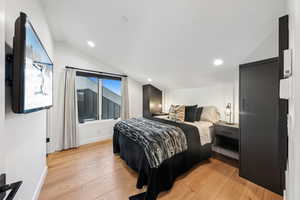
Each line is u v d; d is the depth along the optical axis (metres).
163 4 1.56
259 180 1.82
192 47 2.13
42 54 1.41
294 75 0.35
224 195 1.66
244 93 1.96
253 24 1.51
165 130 2.07
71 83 3.21
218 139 2.76
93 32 2.48
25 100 0.96
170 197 1.62
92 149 3.17
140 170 1.80
